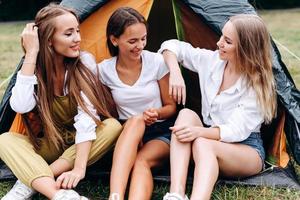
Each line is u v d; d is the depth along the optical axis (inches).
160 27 149.9
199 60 124.0
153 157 116.1
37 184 107.0
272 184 117.8
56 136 117.0
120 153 109.5
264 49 114.8
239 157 113.0
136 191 105.5
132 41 116.4
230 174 116.0
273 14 521.3
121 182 106.7
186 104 142.9
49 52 114.7
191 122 114.7
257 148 117.7
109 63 123.2
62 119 119.3
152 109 116.7
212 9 126.2
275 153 127.5
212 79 120.7
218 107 119.4
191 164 120.8
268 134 131.3
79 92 116.0
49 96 116.0
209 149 107.9
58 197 101.8
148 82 123.0
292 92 127.9
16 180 125.2
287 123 124.1
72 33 115.0
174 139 110.3
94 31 130.6
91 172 123.5
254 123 116.0
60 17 113.9
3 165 129.6
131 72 122.2
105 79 123.2
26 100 113.3
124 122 125.0
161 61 123.3
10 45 361.4
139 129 113.1
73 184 106.5
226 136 113.4
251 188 117.0
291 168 127.2
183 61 126.1
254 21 114.4
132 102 123.0
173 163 107.3
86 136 113.4
